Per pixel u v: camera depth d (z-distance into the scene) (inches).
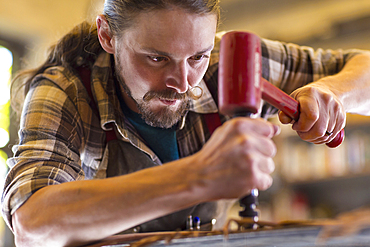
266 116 50.1
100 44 39.4
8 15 139.0
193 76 33.2
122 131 38.7
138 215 23.4
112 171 40.3
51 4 141.0
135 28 30.0
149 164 40.6
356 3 122.2
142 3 28.6
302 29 131.6
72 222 25.2
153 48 29.7
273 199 124.3
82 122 38.4
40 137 33.4
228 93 21.0
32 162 31.7
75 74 39.8
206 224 43.3
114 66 38.8
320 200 126.5
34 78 39.0
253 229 19.9
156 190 22.5
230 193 20.0
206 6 28.8
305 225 18.7
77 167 34.9
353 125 120.0
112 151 40.1
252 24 140.8
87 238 25.8
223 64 21.3
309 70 49.0
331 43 124.0
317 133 30.7
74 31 40.4
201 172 20.6
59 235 26.0
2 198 31.2
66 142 35.1
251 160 19.1
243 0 139.6
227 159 19.6
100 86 38.8
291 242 19.4
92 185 26.0
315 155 121.0
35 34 145.7
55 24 141.9
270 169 20.0
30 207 27.5
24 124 34.6
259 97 21.5
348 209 122.1
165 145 41.2
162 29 28.8
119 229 24.7
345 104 36.6
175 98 32.9
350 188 123.0
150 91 32.8
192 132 42.3
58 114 35.5
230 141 19.9
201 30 29.4
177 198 21.6
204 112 42.8
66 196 26.2
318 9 128.2
